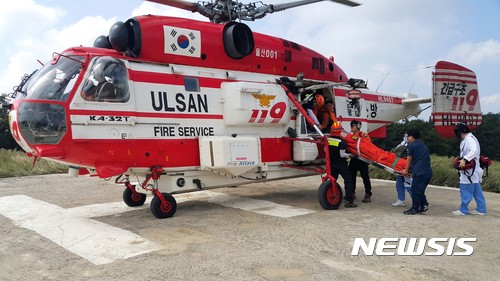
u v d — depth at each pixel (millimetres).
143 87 6348
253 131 7508
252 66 7754
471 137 6773
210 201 8289
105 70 6016
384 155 7531
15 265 4418
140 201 7746
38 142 5730
